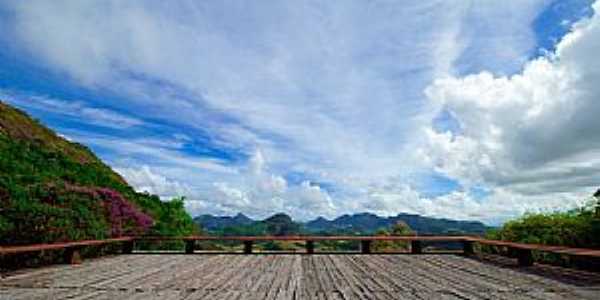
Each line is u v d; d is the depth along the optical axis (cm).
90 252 1208
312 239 1330
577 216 1032
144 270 919
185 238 1323
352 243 1582
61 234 1041
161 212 1858
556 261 1016
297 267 984
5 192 1025
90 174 1848
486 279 787
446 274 857
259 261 1115
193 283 742
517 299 605
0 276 814
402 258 1201
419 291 670
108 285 718
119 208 1424
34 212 1001
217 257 1222
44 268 947
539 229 1112
